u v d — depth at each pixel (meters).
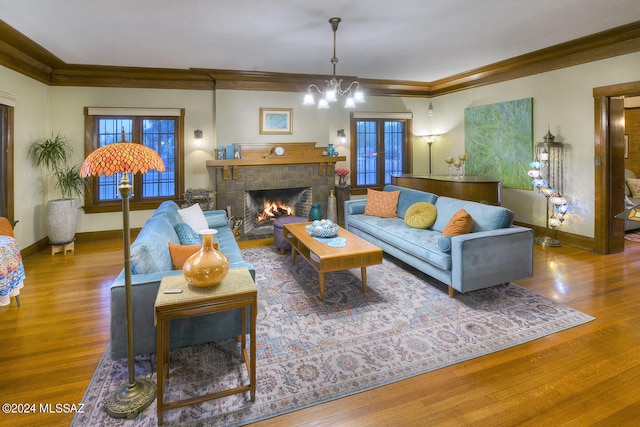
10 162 4.16
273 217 6.39
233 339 2.57
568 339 2.52
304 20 3.48
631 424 1.74
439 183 5.36
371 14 3.36
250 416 1.82
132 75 5.35
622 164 4.47
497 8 3.28
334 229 3.75
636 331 2.61
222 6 3.13
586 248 4.68
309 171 6.10
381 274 3.88
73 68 5.05
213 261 1.87
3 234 3.21
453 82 6.39
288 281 3.71
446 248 3.19
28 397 1.96
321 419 1.80
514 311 2.96
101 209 5.50
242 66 5.21
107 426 1.76
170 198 5.84
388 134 7.03
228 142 5.73
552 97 4.92
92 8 3.13
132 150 1.73
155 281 2.10
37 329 2.73
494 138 5.82
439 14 3.38
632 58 4.01
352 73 5.79
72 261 4.42
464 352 2.38
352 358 2.33
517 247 3.25
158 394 1.73
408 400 1.93
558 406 1.87
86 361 2.32
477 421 1.77
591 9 3.34
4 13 3.22
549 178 5.02
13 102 4.17
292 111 6.03
